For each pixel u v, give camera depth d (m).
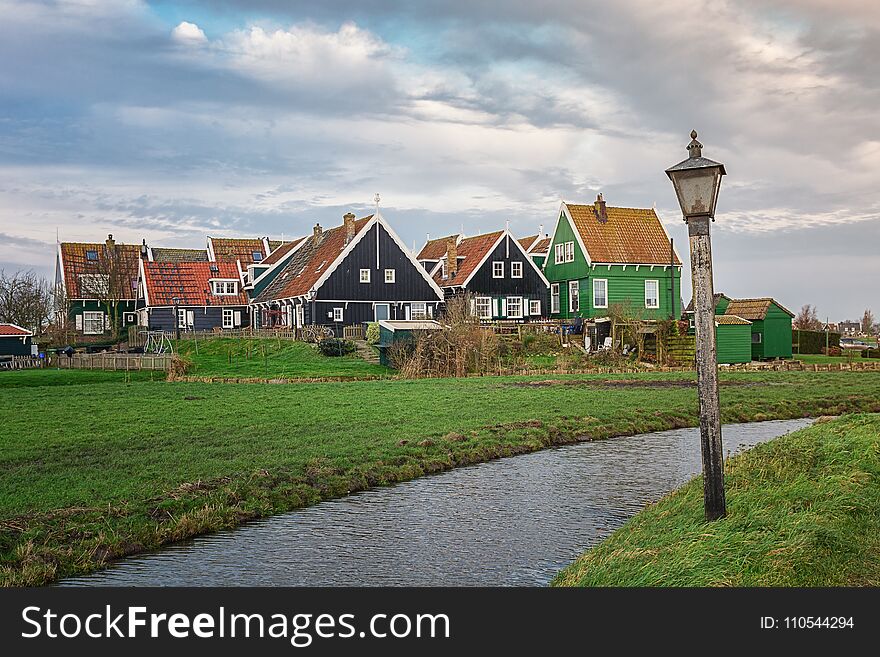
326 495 18.17
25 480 17.30
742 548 10.55
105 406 30.23
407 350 46.34
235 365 49.81
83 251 80.56
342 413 28.78
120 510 15.12
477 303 63.81
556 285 66.44
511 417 28.59
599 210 64.06
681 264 63.53
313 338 55.53
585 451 24.47
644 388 38.28
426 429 25.48
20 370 48.75
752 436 27.20
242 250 83.31
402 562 13.28
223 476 18.06
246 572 12.84
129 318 78.88
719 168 11.65
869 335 107.25
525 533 15.05
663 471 21.17
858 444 16.70
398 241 62.16
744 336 54.28
